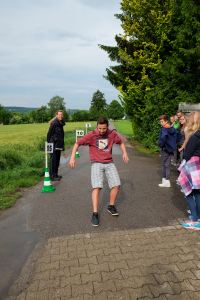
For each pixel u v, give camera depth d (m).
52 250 2.99
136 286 2.32
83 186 5.88
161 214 4.09
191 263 2.67
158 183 6.07
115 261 2.72
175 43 8.88
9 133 34.69
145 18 11.36
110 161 3.92
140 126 15.12
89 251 2.94
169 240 3.20
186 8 7.90
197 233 3.39
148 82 11.30
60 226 3.67
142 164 8.61
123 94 12.48
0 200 4.76
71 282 2.39
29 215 4.13
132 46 13.35
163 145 5.51
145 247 3.02
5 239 3.29
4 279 2.45
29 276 2.49
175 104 9.90
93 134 3.73
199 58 8.33
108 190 5.48
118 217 3.98
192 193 3.50
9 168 7.46
